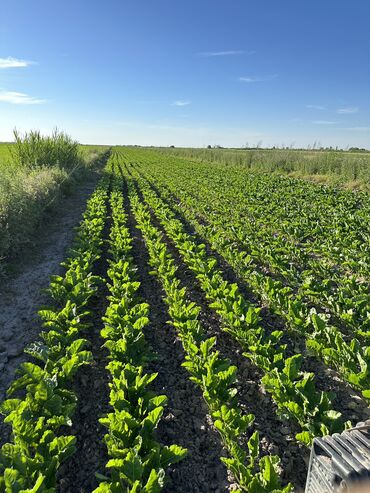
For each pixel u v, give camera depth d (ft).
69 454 10.98
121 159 169.27
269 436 13.32
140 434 11.43
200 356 15.81
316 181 80.18
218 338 19.57
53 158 72.02
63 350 16.21
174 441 13.20
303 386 13.53
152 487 9.51
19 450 10.45
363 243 32.83
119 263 25.63
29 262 30.45
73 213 49.75
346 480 6.13
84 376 16.39
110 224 44.70
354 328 18.86
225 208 47.88
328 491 6.81
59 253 33.09
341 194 57.47
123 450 10.68
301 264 30.12
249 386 15.97
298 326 18.29
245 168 112.98
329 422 12.14
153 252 29.04
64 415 12.31
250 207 47.78
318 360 17.38
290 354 18.07
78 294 20.89
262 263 30.40
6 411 12.16
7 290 24.77
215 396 13.83
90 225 36.11
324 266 27.17
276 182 75.10
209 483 11.68
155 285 26.40
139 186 72.79
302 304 19.51
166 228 37.65
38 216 38.99
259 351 15.97
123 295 21.30
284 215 44.32
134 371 14.32
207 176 87.81
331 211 46.21
